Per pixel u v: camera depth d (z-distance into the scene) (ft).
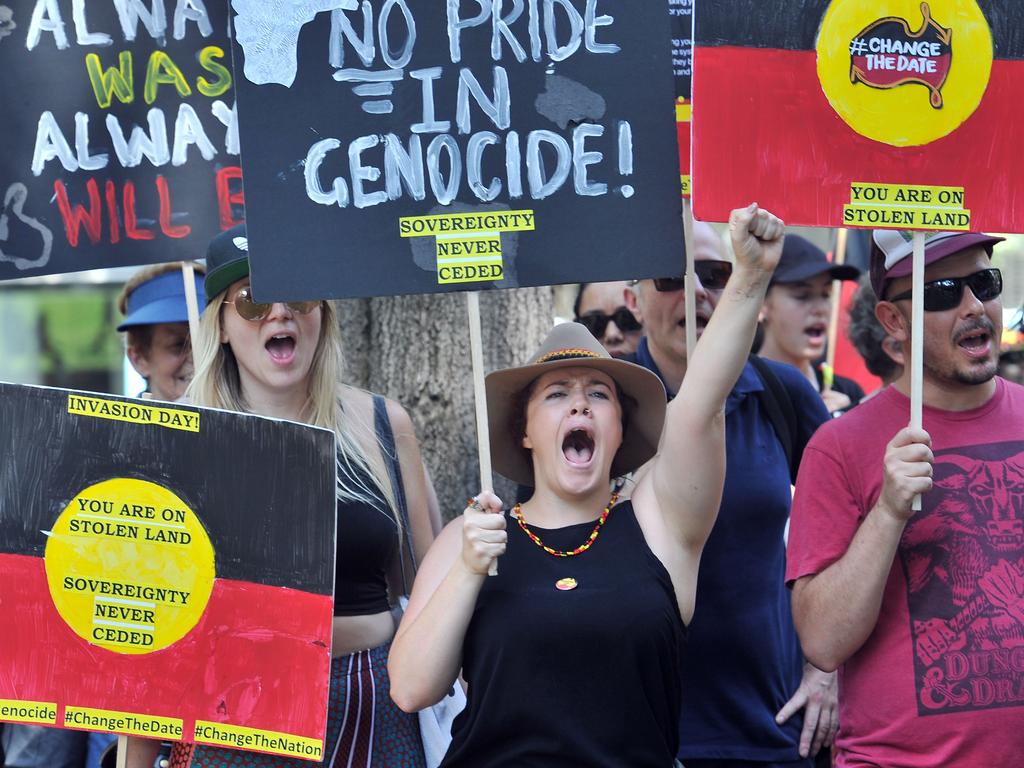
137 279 21.07
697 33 14.29
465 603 13.80
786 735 17.22
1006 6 14.64
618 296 21.71
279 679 14.23
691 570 14.32
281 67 14.46
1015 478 14.80
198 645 14.20
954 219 14.52
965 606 14.52
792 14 14.39
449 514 20.88
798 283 25.13
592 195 14.52
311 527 14.37
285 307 15.48
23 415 14.12
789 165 14.37
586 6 14.64
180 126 17.61
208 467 14.32
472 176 14.52
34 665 13.99
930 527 14.70
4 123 17.12
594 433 14.55
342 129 14.47
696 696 16.94
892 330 15.58
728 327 13.82
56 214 17.16
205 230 17.56
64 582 14.08
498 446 15.52
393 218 14.44
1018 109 14.65
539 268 14.46
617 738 13.66
